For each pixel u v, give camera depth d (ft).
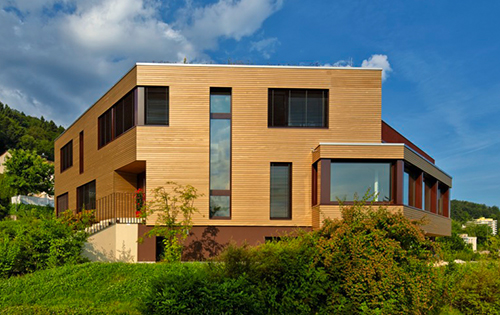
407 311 23.71
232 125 49.47
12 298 28.94
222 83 49.62
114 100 55.72
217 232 48.24
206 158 48.88
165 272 33.37
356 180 46.32
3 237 36.68
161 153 48.62
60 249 36.81
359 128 49.98
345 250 25.00
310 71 50.21
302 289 24.23
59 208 84.58
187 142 48.91
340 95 50.19
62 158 83.20
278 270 24.63
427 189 64.80
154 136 48.78
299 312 23.93
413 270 24.71
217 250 47.91
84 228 46.62
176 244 43.55
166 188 48.24
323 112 50.42
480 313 28.78
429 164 59.16
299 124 50.24
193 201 48.24
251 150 49.29
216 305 22.57
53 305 27.91
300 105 50.39
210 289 23.30
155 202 46.70
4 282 31.83
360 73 50.49
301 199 48.93
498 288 29.50
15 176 130.93
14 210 132.05
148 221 47.67
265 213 48.67
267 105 49.73
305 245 26.18
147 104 49.49
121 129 54.19
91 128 64.44
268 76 49.98
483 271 30.81
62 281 31.58
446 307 29.35
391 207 45.16
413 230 24.94
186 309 22.43
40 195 167.02
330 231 26.50
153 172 48.37
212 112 50.06
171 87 49.26
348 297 24.68
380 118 50.11
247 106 49.62
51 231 36.88
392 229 25.40
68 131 77.41
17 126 251.19
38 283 31.50
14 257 34.04
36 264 35.68
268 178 49.11
